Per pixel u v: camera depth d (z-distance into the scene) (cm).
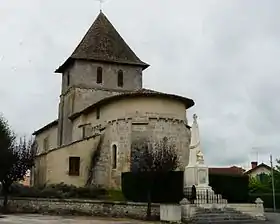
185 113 3603
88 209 2620
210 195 2673
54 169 3412
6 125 3369
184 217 2378
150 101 3422
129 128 3378
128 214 2498
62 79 4856
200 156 2866
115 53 4559
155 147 2998
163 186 2708
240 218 2511
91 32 4688
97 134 3616
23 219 2253
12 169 2844
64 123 4588
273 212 3866
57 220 2219
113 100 3541
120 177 3316
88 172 3516
